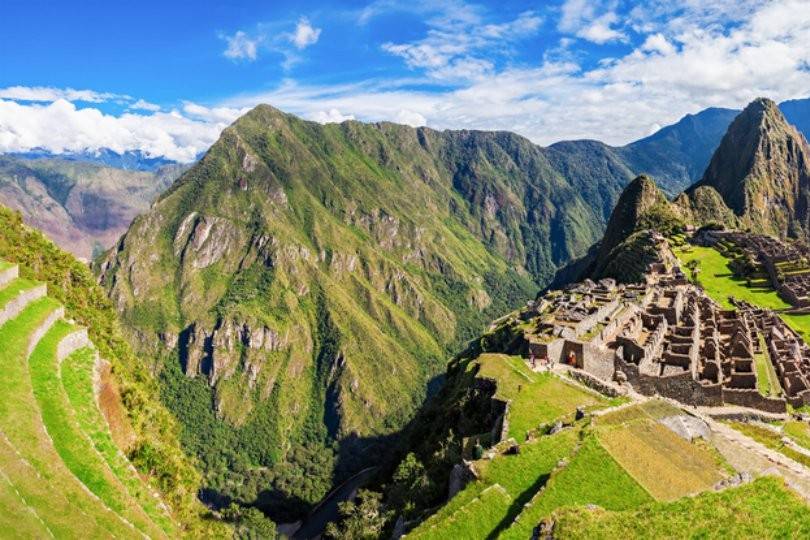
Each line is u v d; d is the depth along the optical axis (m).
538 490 44.59
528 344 82.31
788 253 191.62
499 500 44.66
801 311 146.88
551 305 121.69
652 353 84.25
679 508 36.97
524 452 49.81
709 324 112.12
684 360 81.88
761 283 174.62
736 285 176.50
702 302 130.38
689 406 74.19
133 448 59.78
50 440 45.19
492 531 42.00
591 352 79.06
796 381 83.31
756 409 73.44
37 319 60.72
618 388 72.06
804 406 77.75
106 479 45.75
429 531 42.81
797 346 104.31
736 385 79.88
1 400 45.84
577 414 58.91
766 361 91.81
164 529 47.69
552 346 79.00
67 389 54.62
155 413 71.94
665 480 44.47
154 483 58.69
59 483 41.41
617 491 42.66
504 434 58.78
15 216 85.81
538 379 73.12
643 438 50.69
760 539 33.66
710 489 41.50
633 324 96.25
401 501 64.69
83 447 47.44
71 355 62.00
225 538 65.62
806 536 33.81
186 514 60.44
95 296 90.81
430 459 70.56
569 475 44.50
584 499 42.00
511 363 78.81
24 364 52.44
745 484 39.66
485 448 58.91
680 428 55.66
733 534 34.12
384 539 58.53
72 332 63.88
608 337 89.38
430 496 57.84
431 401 119.50
